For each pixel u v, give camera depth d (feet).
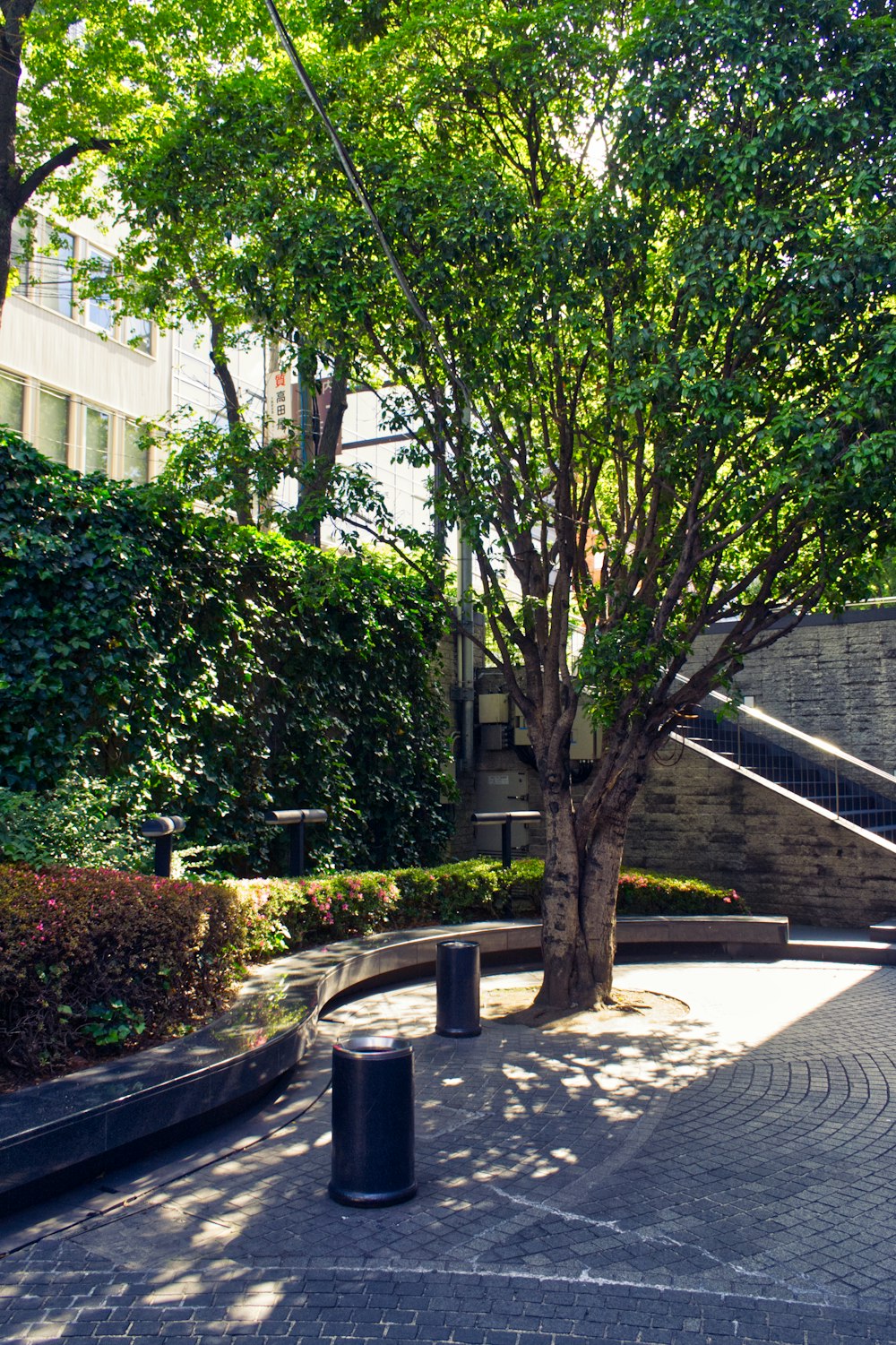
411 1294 11.94
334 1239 13.43
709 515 25.36
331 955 27.73
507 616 28.81
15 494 25.63
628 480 31.89
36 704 25.66
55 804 22.74
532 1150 16.99
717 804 44.19
